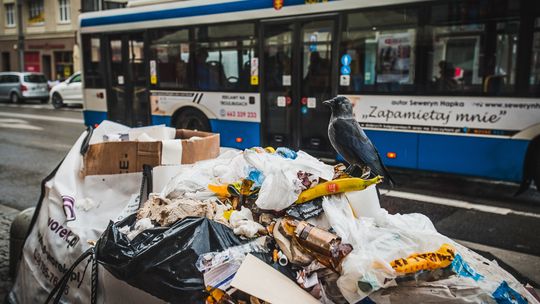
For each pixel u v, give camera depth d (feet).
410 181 26.43
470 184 25.77
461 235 18.01
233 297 7.49
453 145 23.63
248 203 9.19
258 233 8.33
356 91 26.35
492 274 8.02
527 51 21.54
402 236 8.03
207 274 7.52
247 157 9.66
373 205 8.97
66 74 111.75
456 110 23.41
